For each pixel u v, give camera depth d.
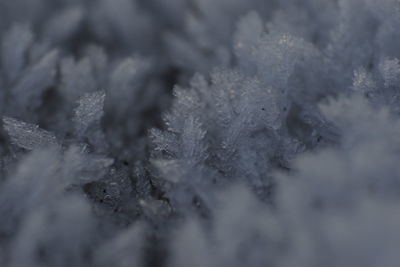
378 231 0.06
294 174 0.07
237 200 0.06
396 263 0.06
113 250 0.06
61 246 0.06
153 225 0.07
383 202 0.06
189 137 0.07
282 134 0.07
